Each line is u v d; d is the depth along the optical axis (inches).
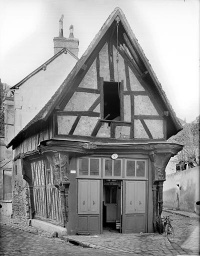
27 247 419.2
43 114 516.1
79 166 526.6
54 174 513.0
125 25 519.2
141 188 547.8
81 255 373.4
